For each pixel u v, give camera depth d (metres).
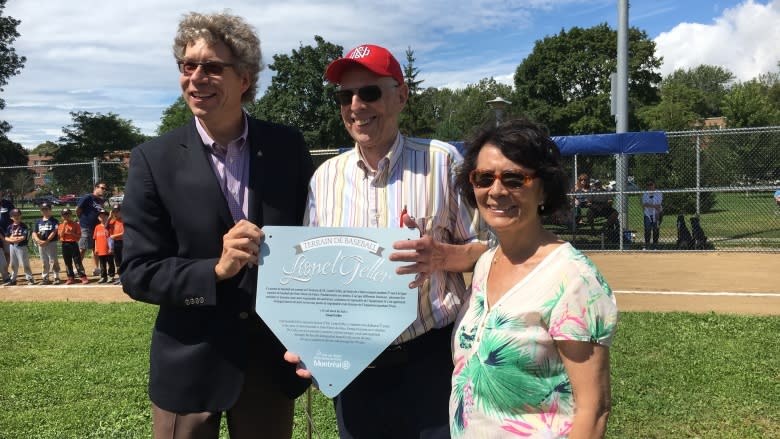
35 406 4.25
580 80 43.88
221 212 2.12
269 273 1.97
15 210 10.67
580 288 1.55
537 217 1.76
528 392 1.60
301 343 1.94
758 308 6.88
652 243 13.22
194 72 2.04
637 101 43.59
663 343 5.28
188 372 2.10
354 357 1.90
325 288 1.93
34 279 11.35
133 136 63.66
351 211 2.20
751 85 41.44
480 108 53.59
